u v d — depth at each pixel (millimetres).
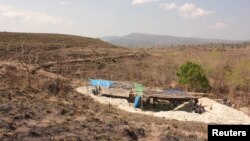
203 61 46594
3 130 13445
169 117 23859
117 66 49219
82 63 48500
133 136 15242
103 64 49844
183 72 32750
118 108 25438
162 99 27906
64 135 13844
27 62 42969
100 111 21125
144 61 55906
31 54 50031
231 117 24953
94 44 73688
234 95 32281
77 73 41500
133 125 17125
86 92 30203
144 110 26469
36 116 16188
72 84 33156
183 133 17109
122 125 16500
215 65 42594
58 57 50875
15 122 14766
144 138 15320
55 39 70250
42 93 23375
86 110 19875
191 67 32594
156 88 33750
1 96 18797
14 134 13219
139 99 27109
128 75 41281
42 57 48938
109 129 15461
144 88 31328
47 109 17734
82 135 14117
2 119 14641
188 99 27453
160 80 37438
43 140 12992
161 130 17000
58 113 17297
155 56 66312
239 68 40938
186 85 32750
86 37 83812
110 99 28375
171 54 69562
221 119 24281
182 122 22016
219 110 26422
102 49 66250
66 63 46938
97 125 15930
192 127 19828
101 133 14789
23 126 14375
